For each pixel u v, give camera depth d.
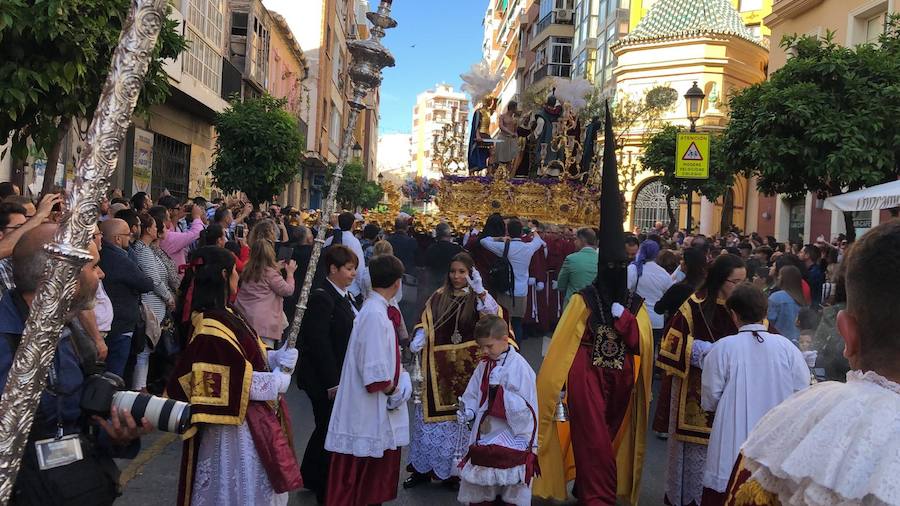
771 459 1.42
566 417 5.00
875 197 9.23
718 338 4.91
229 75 22.70
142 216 6.97
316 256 3.80
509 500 4.34
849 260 1.49
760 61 31.31
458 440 5.18
